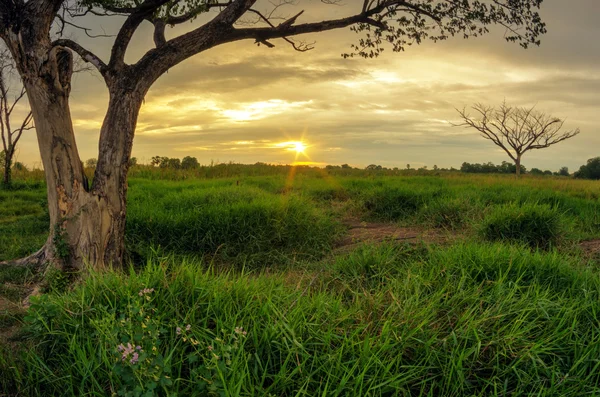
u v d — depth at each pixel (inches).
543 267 193.5
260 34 289.1
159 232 330.0
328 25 308.5
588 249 283.4
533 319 148.0
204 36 270.2
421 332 135.6
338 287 201.8
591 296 169.0
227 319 140.4
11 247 313.0
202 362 126.7
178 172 853.2
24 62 242.8
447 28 361.7
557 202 450.0
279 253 313.1
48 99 244.7
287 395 116.5
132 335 125.7
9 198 571.8
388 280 194.2
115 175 258.8
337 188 575.2
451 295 169.2
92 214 250.5
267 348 128.9
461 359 120.7
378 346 127.3
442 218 380.5
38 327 143.4
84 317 145.6
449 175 1047.6
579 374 123.6
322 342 130.5
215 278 172.9
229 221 334.6
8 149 663.8
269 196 435.8
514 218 308.2
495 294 162.4
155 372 111.7
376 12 320.2
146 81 262.5
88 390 123.8
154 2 256.8
